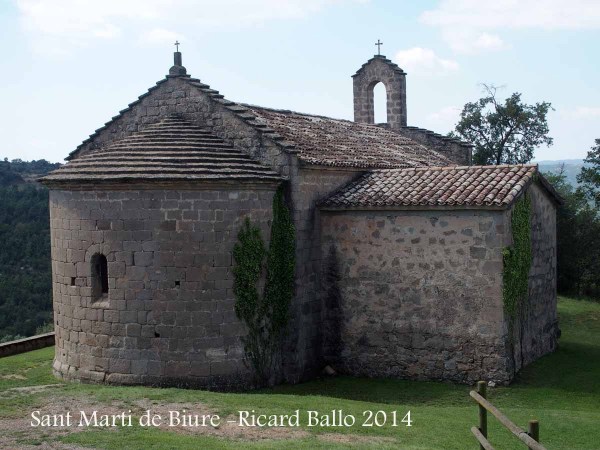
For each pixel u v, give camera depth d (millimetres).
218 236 17406
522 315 19438
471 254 18078
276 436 12453
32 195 60531
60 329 18672
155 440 11641
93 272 17828
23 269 47062
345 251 19844
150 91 21031
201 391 15891
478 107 47469
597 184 40281
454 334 18359
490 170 19797
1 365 20219
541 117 46688
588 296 42281
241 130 19188
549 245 22188
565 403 16859
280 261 18547
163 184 17016
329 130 24984
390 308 19234
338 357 19984
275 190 18531
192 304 17203
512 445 12906
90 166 18016
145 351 17250
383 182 20406
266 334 18250
